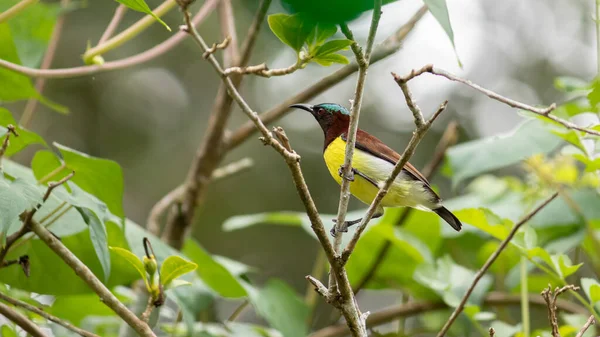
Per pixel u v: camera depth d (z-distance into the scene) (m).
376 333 11.30
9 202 5.81
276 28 5.82
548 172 10.52
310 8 5.12
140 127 18.47
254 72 5.93
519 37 19.70
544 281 11.25
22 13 9.59
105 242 6.87
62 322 6.36
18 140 7.55
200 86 19.06
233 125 18.39
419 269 9.46
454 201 11.59
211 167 10.79
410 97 5.54
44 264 8.17
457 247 12.30
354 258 11.52
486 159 9.52
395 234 10.08
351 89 19.09
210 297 9.22
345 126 10.16
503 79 19.23
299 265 17.66
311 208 5.71
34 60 9.97
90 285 6.30
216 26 17.97
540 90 19.02
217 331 9.52
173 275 6.44
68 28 17.59
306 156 18.42
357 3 5.05
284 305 10.03
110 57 17.70
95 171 7.62
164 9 8.88
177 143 18.56
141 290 9.70
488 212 8.12
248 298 9.42
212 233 17.59
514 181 11.30
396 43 9.59
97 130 18.19
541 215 10.51
